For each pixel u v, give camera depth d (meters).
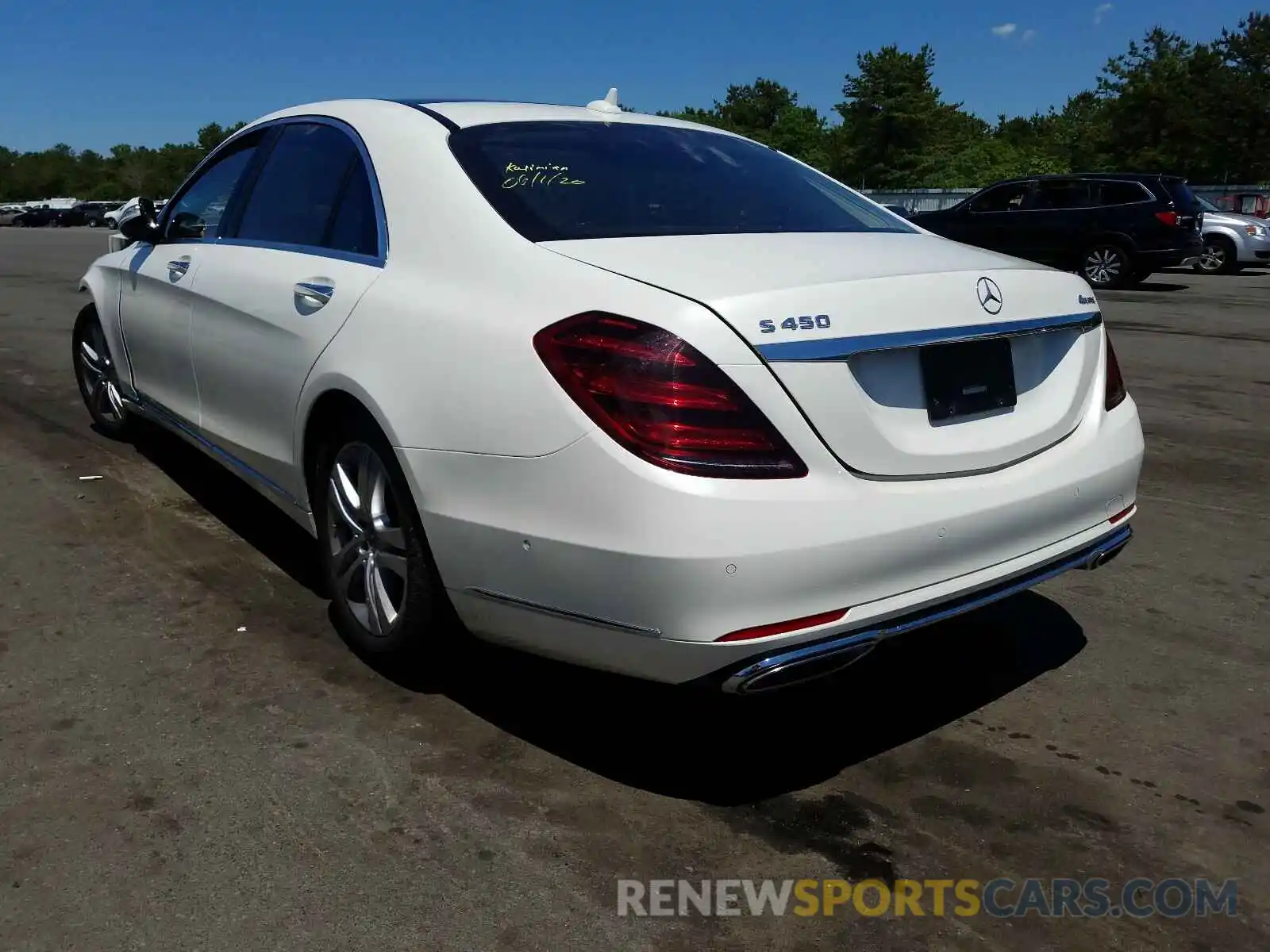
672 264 2.55
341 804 2.61
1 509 4.66
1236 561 4.43
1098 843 2.54
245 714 3.01
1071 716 3.12
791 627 2.36
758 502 2.30
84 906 2.24
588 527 2.38
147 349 4.58
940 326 2.62
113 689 3.13
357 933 2.18
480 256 2.81
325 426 3.26
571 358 2.43
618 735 2.95
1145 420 7.00
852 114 55.75
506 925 2.21
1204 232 19.27
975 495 2.63
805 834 2.55
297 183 3.70
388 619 3.14
